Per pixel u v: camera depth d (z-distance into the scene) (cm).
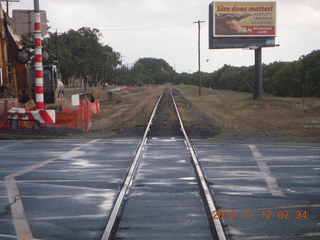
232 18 5659
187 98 6028
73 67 11700
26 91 2558
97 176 1005
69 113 2136
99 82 14788
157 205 747
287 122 2464
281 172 1035
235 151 1382
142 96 7331
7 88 2436
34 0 1973
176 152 1362
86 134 1953
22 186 909
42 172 1061
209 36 5844
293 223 641
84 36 12750
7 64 2464
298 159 1222
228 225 632
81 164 1169
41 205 755
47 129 1919
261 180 946
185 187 883
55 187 898
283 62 7719
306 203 758
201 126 2219
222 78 10975
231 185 898
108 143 1617
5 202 780
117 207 727
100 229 621
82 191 859
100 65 13412
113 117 2991
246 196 807
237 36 5659
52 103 2758
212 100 5481
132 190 862
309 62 6159
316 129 2102
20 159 1262
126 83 18325
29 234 602
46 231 614
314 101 4781
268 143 1591
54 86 2738
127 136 1848
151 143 1592
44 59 2114
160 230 611
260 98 5691
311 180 946
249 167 1102
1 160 1247
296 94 6512
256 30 5672
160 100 5259
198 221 653
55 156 1312
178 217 674
